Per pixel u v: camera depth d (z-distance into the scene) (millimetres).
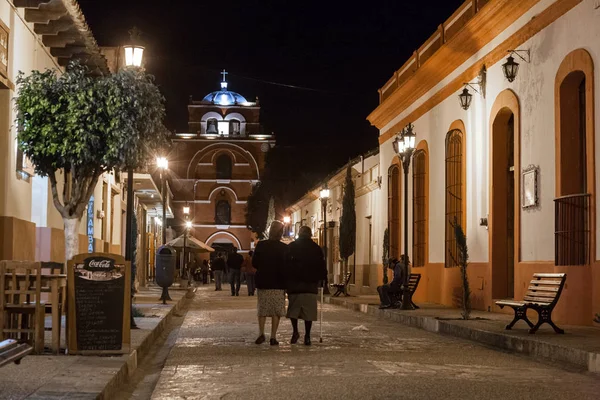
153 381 10227
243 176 79625
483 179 22266
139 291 34906
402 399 8008
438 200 26312
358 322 19984
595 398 8266
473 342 14828
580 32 16422
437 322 17391
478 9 23141
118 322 10219
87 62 18953
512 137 21422
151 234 54031
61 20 16672
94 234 24422
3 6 14172
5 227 14555
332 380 9336
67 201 13438
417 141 29062
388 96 33000
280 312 13883
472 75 23125
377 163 37469
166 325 18625
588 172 15914
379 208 35438
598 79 15594
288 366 10773
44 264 10781
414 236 28875
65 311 10742
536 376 10016
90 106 13000
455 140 24906
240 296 36562
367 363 11062
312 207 57531
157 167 36062
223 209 79875
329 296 33312
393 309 22672
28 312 10023
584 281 15820
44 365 9125
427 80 27328
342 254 35469
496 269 21422
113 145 13055
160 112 13781
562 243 16766
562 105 17266
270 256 13914
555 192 17375
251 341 14516
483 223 22062
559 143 17234
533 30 18734
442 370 10406
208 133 80000
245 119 80250
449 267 24906
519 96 19641
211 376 9914
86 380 8102
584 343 12172
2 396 7051
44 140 12992
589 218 15867
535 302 14688
